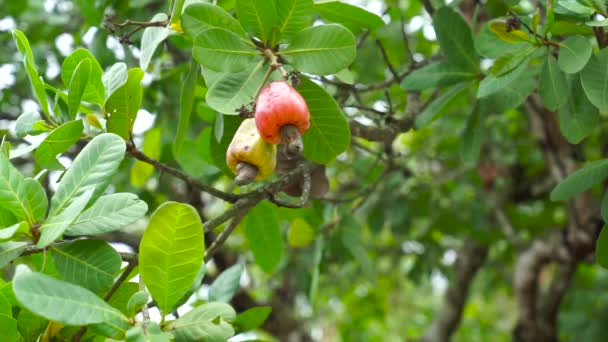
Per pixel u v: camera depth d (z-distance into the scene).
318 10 1.95
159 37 1.81
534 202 4.00
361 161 3.34
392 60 3.28
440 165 3.90
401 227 3.81
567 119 1.92
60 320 1.54
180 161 2.24
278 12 1.75
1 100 2.93
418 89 2.12
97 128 1.88
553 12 1.84
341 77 2.06
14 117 2.86
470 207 3.62
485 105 2.14
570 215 3.23
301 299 4.57
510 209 3.81
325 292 4.41
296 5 1.75
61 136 1.78
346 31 1.75
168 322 1.63
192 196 2.61
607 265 1.89
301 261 3.43
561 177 3.06
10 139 2.67
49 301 1.55
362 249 2.41
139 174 2.39
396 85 2.69
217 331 1.63
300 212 2.37
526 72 2.12
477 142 2.18
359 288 4.62
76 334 1.73
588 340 4.02
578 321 4.07
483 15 2.61
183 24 1.73
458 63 2.12
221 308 1.65
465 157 2.19
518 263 3.75
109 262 1.67
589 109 1.91
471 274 3.97
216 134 1.88
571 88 1.91
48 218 1.64
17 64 2.95
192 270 1.63
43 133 1.81
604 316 4.07
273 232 2.17
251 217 2.15
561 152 3.08
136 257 1.75
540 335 3.68
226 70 1.75
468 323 5.49
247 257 3.78
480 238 3.63
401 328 5.64
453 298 3.98
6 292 1.68
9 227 1.61
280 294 4.04
